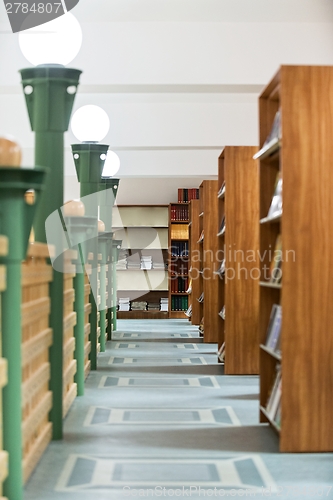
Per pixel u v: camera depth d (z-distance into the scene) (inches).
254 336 291.9
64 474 146.7
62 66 174.9
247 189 289.7
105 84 306.2
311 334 166.1
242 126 418.9
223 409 217.9
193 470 150.2
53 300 177.3
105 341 405.1
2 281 116.7
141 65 306.3
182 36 306.8
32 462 148.3
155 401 230.8
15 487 120.4
